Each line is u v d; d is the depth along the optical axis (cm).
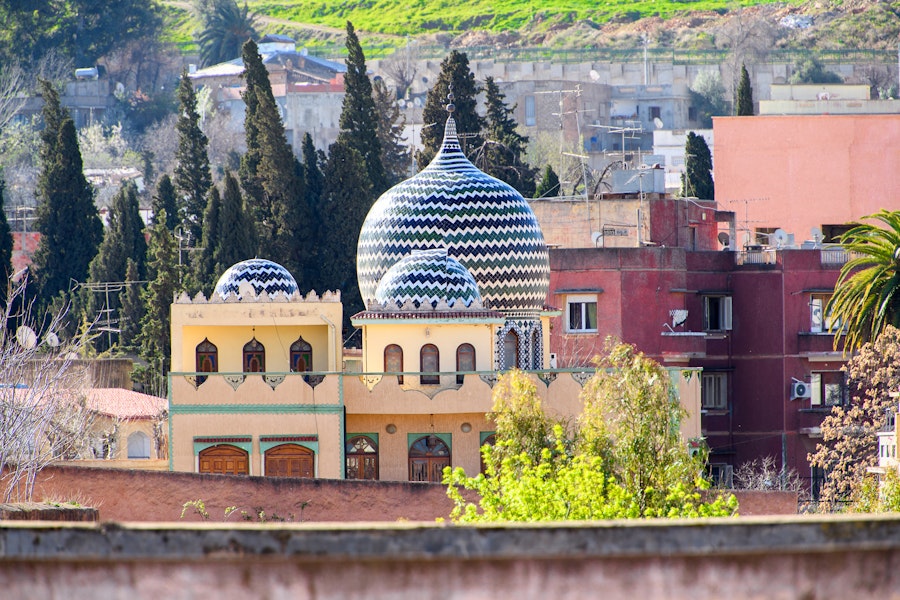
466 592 3991
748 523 3988
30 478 12594
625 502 10019
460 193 18538
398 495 12406
